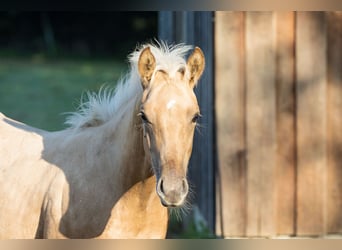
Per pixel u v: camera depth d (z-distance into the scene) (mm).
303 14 8602
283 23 8578
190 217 10430
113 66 30359
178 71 5016
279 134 8688
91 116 5895
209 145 8984
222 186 8672
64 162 5723
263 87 8609
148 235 5543
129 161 5305
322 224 8805
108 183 5422
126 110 5457
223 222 8711
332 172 8789
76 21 35094
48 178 5734
